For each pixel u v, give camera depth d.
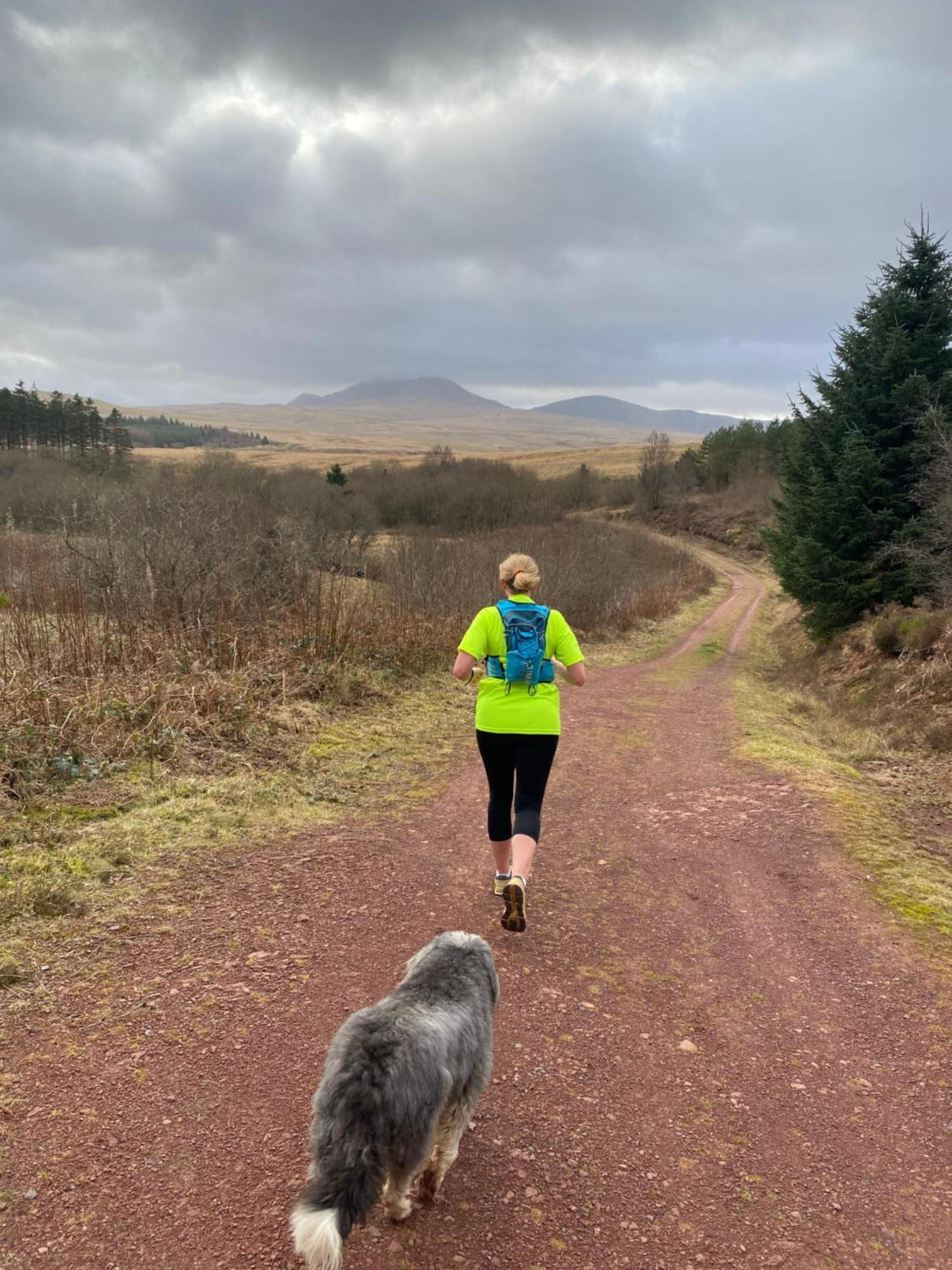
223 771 7.17
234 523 14.38
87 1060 3.33
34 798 5.83
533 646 4.71
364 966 4.32
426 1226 2.71
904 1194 2.98
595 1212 2.83
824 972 4.65
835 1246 2.73
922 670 14.66
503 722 4.71
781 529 27.42
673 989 4.40
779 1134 3.28
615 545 47.28
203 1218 2.64
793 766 9.15
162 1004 3.77
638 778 8.82
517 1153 3.10
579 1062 3.68
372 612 13.55
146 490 16.44
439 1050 2.59
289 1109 3.18
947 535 19.44
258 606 12.00
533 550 27.59
